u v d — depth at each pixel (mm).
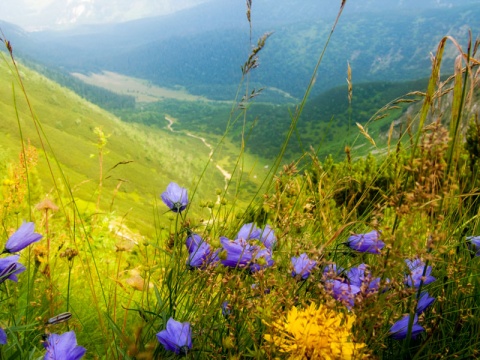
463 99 1285
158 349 1376
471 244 1695
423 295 1422
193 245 1560
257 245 1477
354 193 1795
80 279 2482
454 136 1285
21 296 2035
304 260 1399
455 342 1591
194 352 1361
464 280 1729
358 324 1236
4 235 2469
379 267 1233
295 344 1168
